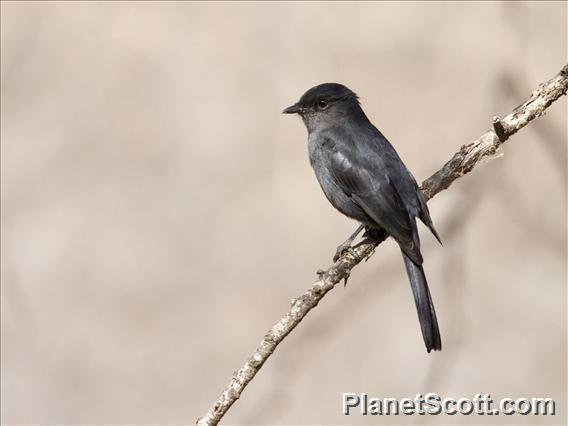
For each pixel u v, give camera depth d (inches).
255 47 764.0
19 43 789.9
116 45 783.7
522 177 649.6
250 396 666.8
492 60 667.4
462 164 469.4
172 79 769.6
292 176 738.8
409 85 711.1
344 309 622.2
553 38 670.5
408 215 488.7
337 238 719.7
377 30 731.4
